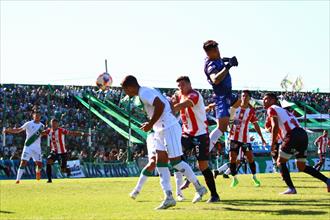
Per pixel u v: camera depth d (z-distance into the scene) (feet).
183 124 36.76
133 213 27.37
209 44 36.04
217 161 114.11
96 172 114.11
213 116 120.16
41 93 153.58
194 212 27.40
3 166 105.70
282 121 40.73
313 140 134.72
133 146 139.64
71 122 146.72
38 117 70.64
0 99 146.92
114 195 40.83
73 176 110.01
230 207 29.84
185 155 39.34
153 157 35.22
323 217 25.07
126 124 146.72
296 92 181.78
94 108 154.71
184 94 37.14
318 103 183.32
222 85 37.27
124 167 119.14
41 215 27.55
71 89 160.25
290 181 39.88
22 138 133.49
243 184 52.42
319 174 40.81
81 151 129.70
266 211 27.55
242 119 51.96
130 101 126.82
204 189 33.06
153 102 30.09
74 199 37.24
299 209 28.43
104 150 136.46
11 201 36.01
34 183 61.05
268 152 127.03
